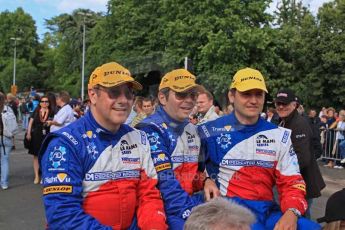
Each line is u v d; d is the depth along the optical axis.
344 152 13.27
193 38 30.36
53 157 2.62
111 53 38.00
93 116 2.75
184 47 30.61
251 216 1.86
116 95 2.69
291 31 31.38
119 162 2.76
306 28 29.55
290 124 4.70
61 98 9.73
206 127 3.65
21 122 27.72
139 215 2.81
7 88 76.31
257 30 29.61
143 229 2.77
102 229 2.55
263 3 30.98
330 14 28.34
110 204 2.69
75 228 2.53
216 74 28.44
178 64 30.27
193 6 30.47
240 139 3.54
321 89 28.66
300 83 29.81
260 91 3.51
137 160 2.84
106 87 2.66
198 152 3.59
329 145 13.88
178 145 3.45
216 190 3.39
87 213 2.66
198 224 1.81
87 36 56.69
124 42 35.06
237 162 3.52
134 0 34.94
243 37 28.48
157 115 3.51
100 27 40.09
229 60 29.25
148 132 3.27
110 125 2.74
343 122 13.71
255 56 29.81
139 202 2.86
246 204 3.43
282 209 3.44
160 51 32.72
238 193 3.48
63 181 2.58
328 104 29.12
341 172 12.66
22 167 12.55
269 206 3.49
